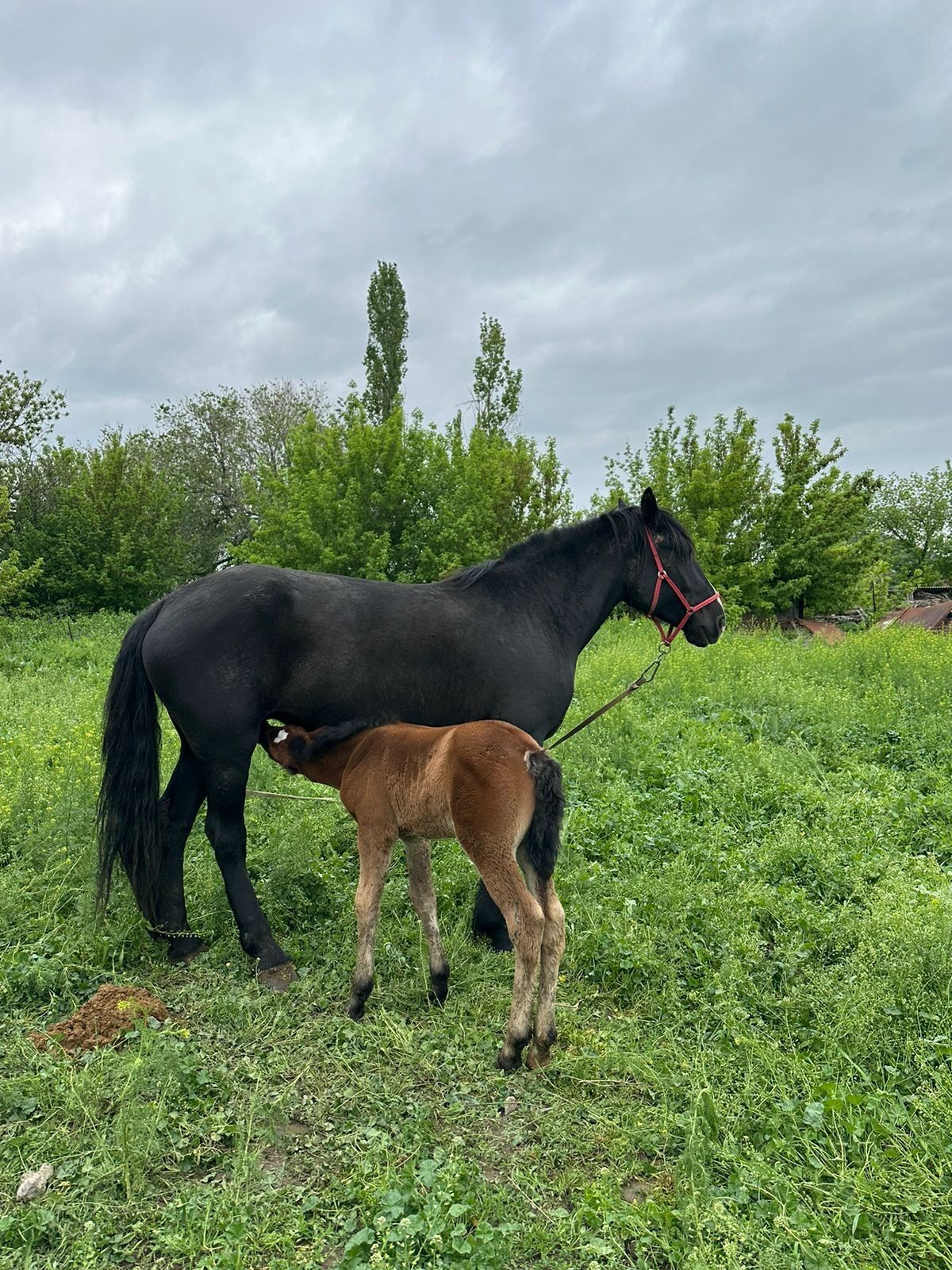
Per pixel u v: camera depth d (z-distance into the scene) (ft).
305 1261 7.96
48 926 14.03
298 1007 12.39
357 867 17.13
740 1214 8.55
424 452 53.06
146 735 13.83
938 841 17.89
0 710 28.07
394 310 94.02
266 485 54.29
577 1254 8.20
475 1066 11.07
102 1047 11.10
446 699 14.40
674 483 70.44
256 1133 9.68
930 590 105.81
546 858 11.34
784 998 12.25
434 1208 8.38
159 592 68.69
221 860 13.71
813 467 71.56
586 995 12.86
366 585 14.58
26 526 66.85
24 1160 9.16
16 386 67.97
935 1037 10.99
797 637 55.62
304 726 14.01
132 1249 8.23
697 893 15.08
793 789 20.80
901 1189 8.68
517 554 16.07
